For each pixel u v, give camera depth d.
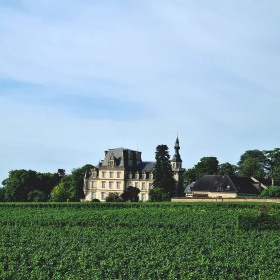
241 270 33.31
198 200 104.75
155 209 81.06
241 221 54.44
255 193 124.62
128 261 35.91
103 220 64.38
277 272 33.09
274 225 54.00
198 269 33.09
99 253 38.12
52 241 44.47
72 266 34.38
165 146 128.88
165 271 32.66
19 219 65.44
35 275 32.72
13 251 39.88
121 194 135.25
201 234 49.59
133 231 52.97
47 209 90.19
